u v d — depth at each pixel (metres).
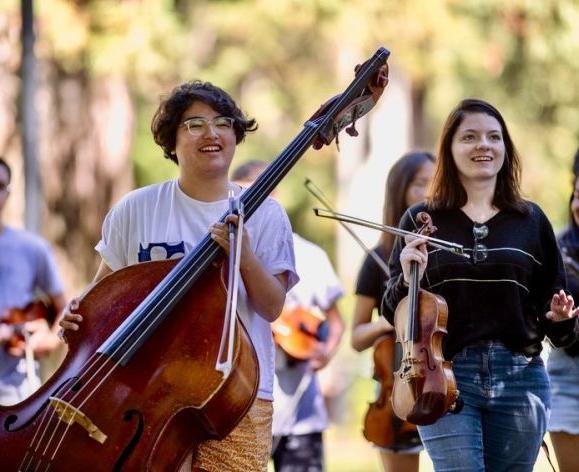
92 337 12.63
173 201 13.29
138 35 29.41
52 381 12.50
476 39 37.00
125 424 12.12
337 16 35.59
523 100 43.69
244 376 12.20
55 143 28.45
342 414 45.97
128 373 12.23
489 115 13.68
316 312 17.91
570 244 15.71
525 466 13.66
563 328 13.51
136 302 12.69
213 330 12.32
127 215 13.38
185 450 12.29
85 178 28.56
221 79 43.38
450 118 13.75
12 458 12.16
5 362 17.77
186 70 35.19
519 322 13.41
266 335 13.20
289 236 13.34
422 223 13.52
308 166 53.94
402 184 16.34
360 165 52.66
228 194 13.37
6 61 27.84
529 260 13.49
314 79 46.97
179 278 12.39
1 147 27.64
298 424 17.80
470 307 13.35
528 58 39.97
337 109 13.18
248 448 12.98
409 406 12.88
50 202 28.30
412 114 50.69
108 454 12.06
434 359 12.79
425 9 35.66
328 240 54.31
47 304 18.34
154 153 47.31
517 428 13.46
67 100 28.67
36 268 18.30
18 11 27.78
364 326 16.69
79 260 28.38
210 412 12.09
